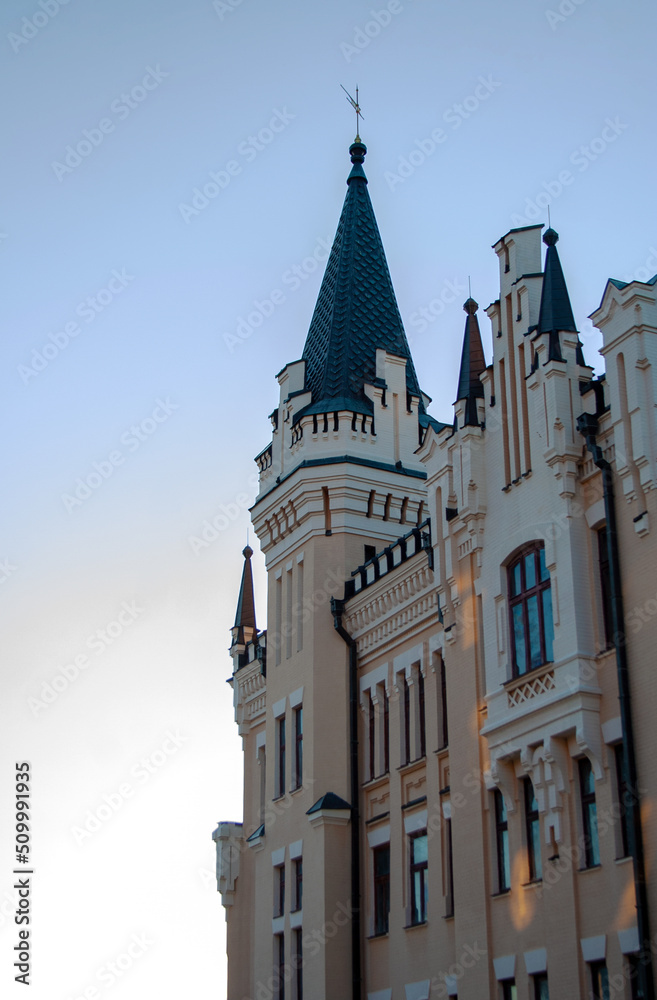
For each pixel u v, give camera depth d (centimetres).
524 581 2608
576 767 2392
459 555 2817
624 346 2375
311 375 3791
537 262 2791
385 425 3594
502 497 2694
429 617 3036
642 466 2302
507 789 2541
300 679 3428
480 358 2903
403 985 2880
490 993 2489
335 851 3153
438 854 2848
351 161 4228
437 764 2916
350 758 3241
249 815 3766
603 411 2441
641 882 2150
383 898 3067
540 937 2398
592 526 2447
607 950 2230
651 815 2172
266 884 3419
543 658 2492
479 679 2695
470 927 2578
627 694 2264
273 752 3519
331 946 3061
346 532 3453
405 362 3716
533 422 2611
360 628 3325
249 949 3659
